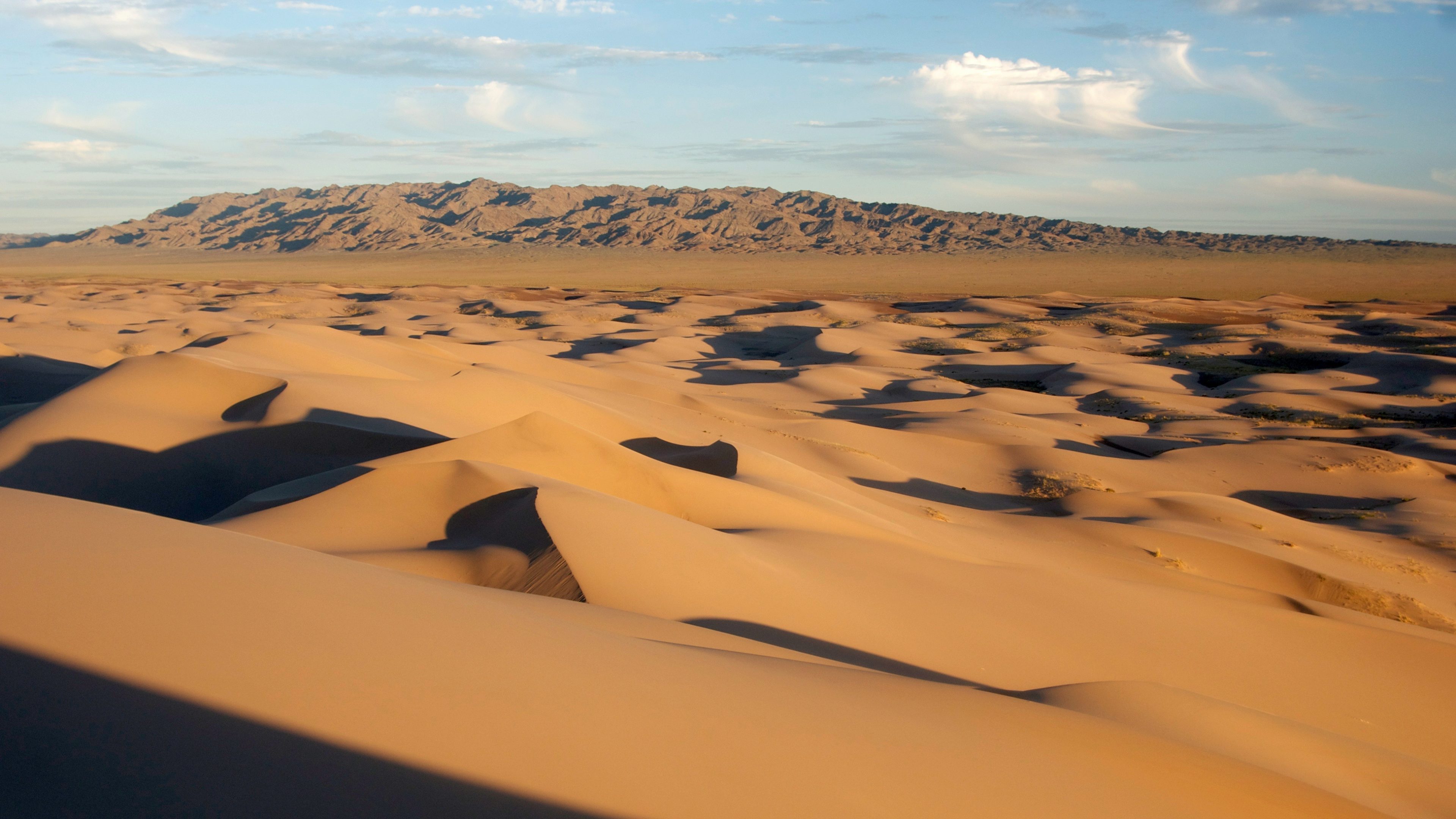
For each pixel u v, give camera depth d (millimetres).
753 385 59781
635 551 10828
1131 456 41344
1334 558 23781
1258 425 46375
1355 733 11938
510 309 117562
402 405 26641
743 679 4980
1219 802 4531
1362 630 15648
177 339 59531
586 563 9922
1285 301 131875
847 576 13414
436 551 11297
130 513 6074
